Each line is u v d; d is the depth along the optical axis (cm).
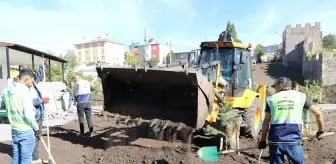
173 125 714
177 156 671
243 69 938
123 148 742
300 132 482
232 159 701
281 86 505
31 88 648
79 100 891
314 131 1027
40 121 662
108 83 835
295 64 4681
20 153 534
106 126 858
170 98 770
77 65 4447
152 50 7531
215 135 734
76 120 1151
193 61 948
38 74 797
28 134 529
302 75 3912
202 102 689
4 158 675
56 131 971
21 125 523
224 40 937
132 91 830
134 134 778
